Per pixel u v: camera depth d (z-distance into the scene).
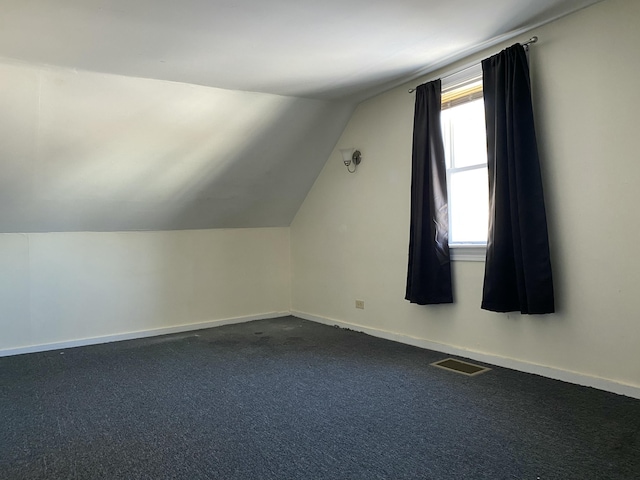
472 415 2.45
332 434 2.28
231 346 4.10
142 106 3.58
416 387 2.89
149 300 4.69
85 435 2.32
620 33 2.60
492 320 3.32
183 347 4.11
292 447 2.15
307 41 2.92
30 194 3.79
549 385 2.84
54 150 3.56
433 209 3.60
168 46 2.90
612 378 2.68
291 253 5.54
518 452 2.04
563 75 2.86
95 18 2.48
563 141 2.87
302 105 4.19
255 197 4.93
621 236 2.62
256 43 2.91
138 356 3.84
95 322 4.40
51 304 4.19
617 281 2.64
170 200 4.48
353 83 3.82
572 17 2.80
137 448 2.17
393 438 2.22
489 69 3.17
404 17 2.66
